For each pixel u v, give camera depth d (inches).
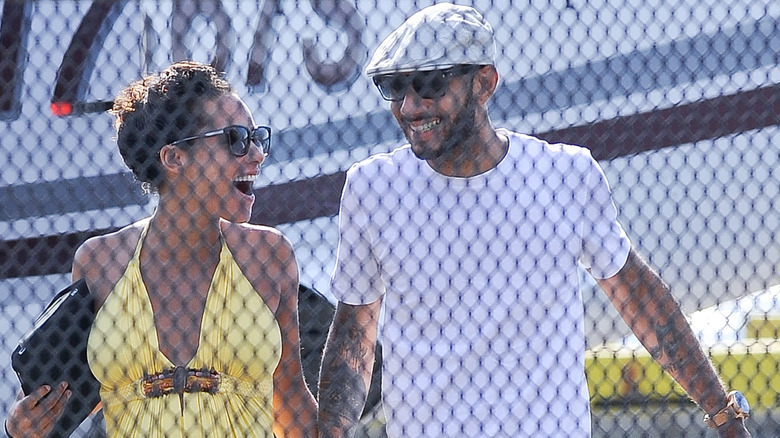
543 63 355.3
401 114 331.6
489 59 323.9
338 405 350.3
